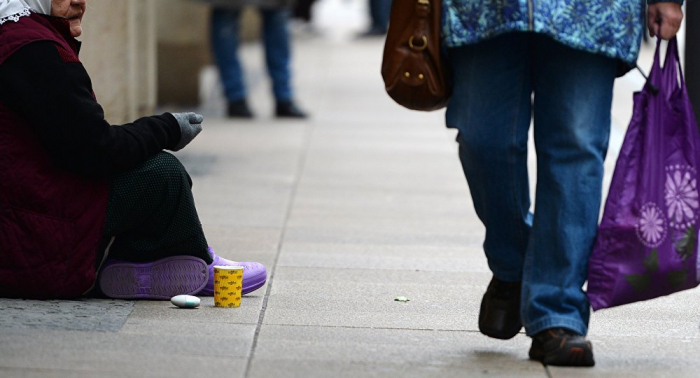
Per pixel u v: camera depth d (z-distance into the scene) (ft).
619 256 33.55
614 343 37.24
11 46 37.70
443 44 33.40
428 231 57.16
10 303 39.34
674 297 44.11
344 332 37.88
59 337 35.53
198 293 41.81
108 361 33.27
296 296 42.98
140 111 76.59
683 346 36.99
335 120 100.78
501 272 35.45
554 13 31.83
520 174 34.04
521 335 38.04
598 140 33.27
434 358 34.91
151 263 40.96
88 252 39.50
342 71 140.05
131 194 39.70
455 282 46.32
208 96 116.78
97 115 37.96
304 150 84.07
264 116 102.73
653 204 33.55
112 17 63.00
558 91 32.96
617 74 34.94
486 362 34.53
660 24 33.76
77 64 38.37
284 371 32.96
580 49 32.14
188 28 106.93
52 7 39.06
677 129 33.96
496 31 32.04
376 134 93.09
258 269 42.91
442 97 34.17
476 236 56.24
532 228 33.88
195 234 40.93
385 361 34.40
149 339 35.83
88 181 39.34
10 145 38.42
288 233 55.77
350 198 66.03
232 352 34.78
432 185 71.00
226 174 73.00
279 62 101.14
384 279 46.50
